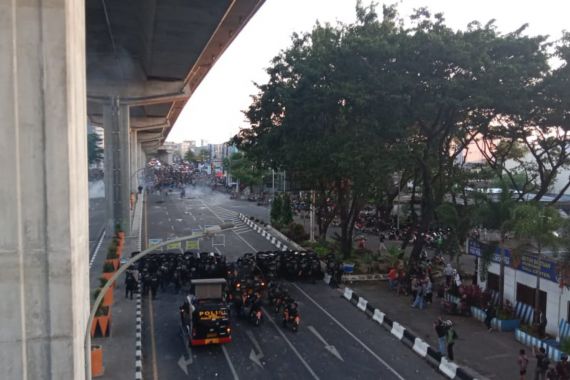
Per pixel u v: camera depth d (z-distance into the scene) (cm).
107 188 5091
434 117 3238
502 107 2958
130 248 4503
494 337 2425
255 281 3016
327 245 4472
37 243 1130
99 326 2353
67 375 1155
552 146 3394
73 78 1159
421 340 2273
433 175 3678
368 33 3300
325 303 3031
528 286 2550
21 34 1097
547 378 1805
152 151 18050
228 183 11662
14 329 1125
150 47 3694
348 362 2150
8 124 1098
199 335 2231
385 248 4488
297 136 3509
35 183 1122
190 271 3278
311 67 3372
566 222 2205
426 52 2898
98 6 2836
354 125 3228
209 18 2920
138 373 1914
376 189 3778
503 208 2545
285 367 2088
